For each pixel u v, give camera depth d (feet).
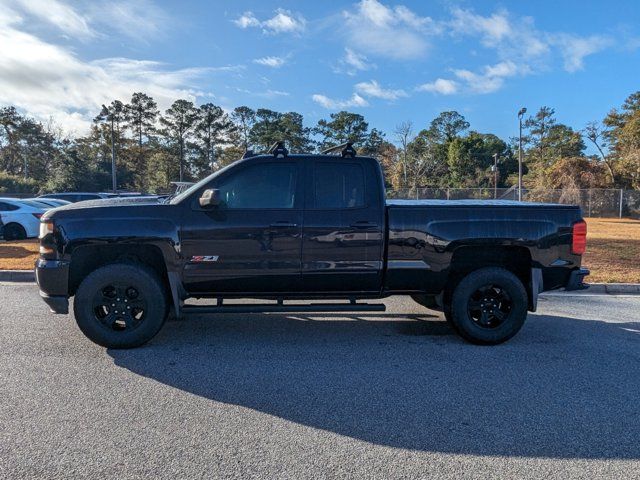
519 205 18.10
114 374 14.40
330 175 17.20
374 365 15.61
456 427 11.35
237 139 264.52
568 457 10.08
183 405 12.32
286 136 249.34
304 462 9.71
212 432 10.91
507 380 14.40
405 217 17.25
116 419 11.46
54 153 271.28
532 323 21.38
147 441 10.43
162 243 16.33
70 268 16.99
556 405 12.66
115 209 16.46
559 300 26.35
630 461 9.96
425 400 12.88
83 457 9.75
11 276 29.40
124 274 16.26
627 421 11.78
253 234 16.66
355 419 11.70
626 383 14.26
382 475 9.29
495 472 9.48
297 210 16.87
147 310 16.56
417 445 10.48
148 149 270.87
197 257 16.51
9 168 278.26
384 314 22.54
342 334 19.20
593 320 21.94
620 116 176.45
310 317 21.84
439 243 17.31
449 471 9.48
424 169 219.82
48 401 12.40
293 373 14.78
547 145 275.80
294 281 17.06
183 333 18.95
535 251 17.72
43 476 9.06
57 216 16.20
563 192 116.67
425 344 18.02
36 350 16.42
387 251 17.20
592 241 45.78
